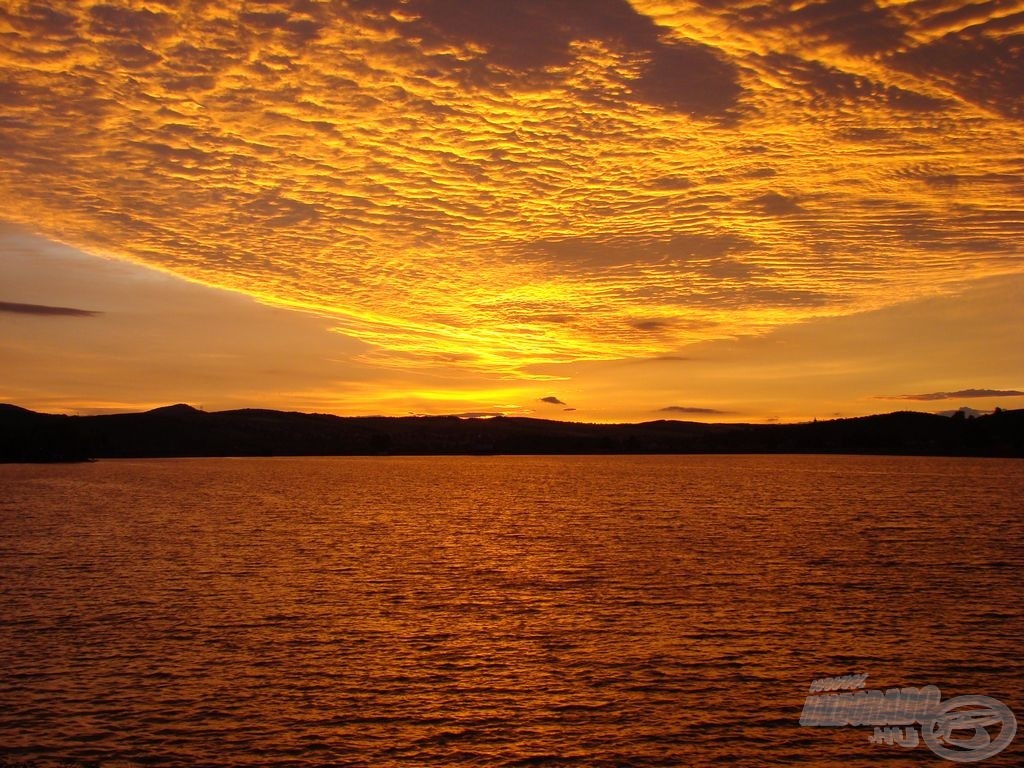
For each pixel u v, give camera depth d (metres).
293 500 95.31
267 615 31.42
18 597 34.53
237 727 20.75
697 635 28.69
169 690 23.08
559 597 34.91
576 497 99.81
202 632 28.86
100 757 19.12
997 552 47.59
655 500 93.19
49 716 21.25
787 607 32.78
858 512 75.06
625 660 25.92
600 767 19.00
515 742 20.12
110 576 39.75
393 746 19.86
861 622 30.30
